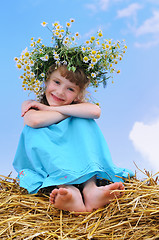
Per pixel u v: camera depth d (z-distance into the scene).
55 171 2.11
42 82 2.63
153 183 2.14
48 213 1.91
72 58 2.42
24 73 2.59
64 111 2.31
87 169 2.10
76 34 2.50
